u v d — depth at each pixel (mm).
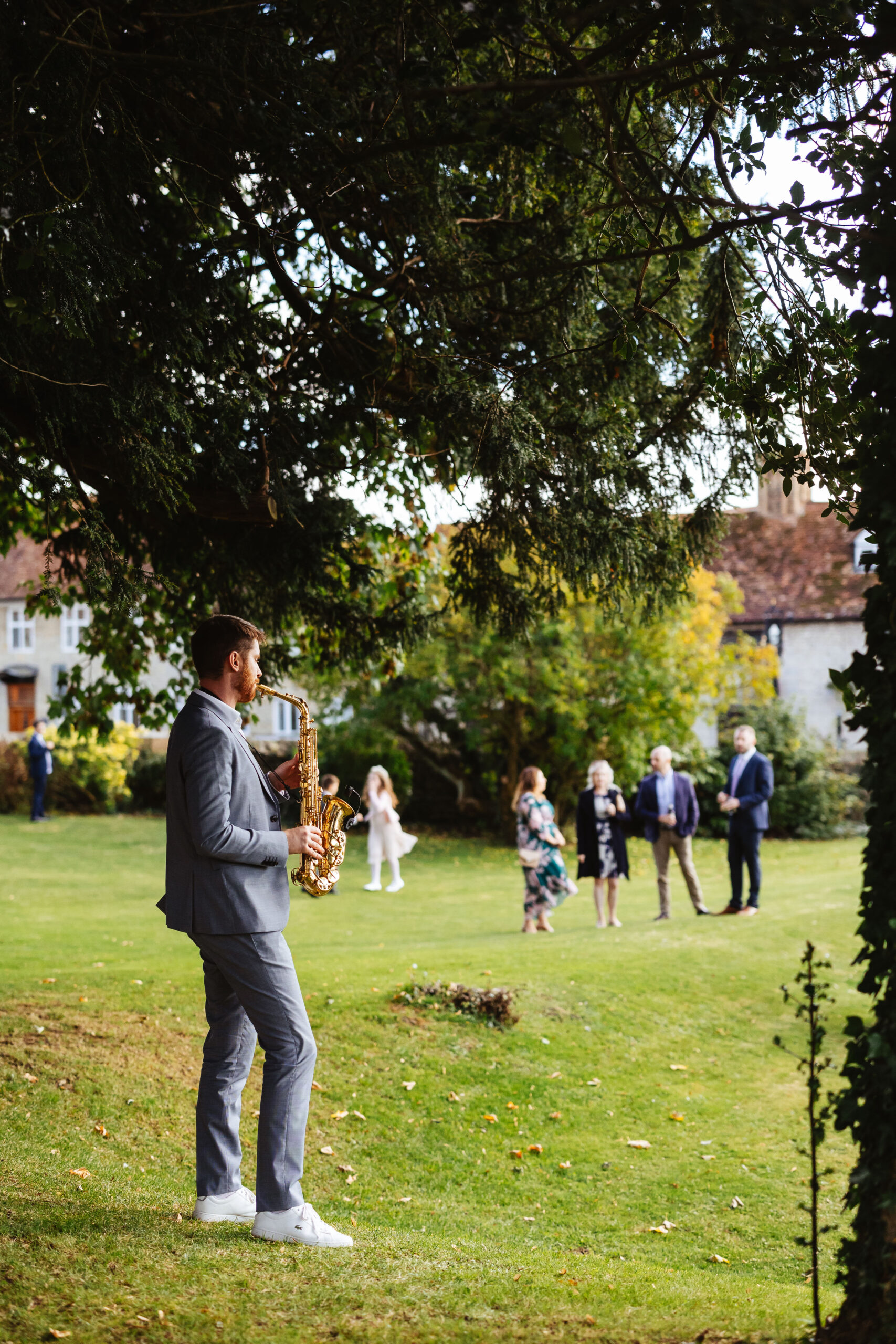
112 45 4641
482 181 5840
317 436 6336
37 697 43812
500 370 5855
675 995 9672
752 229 4516
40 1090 6125
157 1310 3236
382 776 18203
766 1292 4148
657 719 22609
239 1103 4320
